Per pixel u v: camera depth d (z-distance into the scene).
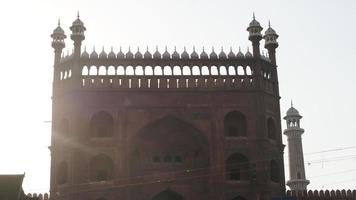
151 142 33.88
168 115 33.53
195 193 33.25
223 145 33.22
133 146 33.28
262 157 33.09
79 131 33.00
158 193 33.06
